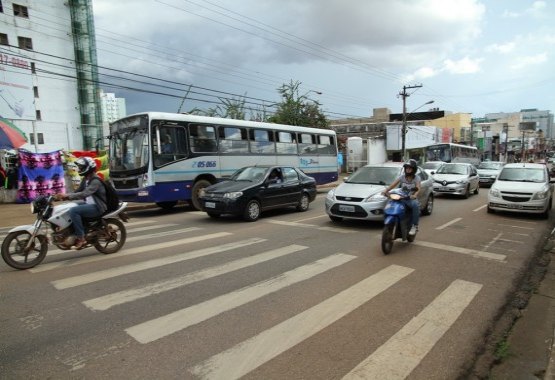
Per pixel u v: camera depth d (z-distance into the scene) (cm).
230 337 386
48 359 345
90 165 668
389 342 384
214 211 1066
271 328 407
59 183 1761
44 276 576
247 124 1559
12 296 495
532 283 582
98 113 5694
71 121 5516
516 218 1177
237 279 561
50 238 646
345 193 978
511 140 9650
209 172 1398
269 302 477
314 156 1931
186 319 426
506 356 373
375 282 556
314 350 364
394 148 4875
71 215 649
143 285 535
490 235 909
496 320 446
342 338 388
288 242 805
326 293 510
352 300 488
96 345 369
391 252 728
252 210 1085
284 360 346
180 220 1139
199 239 836
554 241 864
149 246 769
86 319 426
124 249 743
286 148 1753
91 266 626
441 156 3834
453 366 348
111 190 695
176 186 1296
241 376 320
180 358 346
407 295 509
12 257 668
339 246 770
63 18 5431
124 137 1296
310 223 1040
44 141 4847
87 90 5597
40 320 424
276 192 1163
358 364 343
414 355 362
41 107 5203
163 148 1261
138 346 367
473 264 659
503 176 1319
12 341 377
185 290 516
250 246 768
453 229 978
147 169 1226
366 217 934
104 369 329
